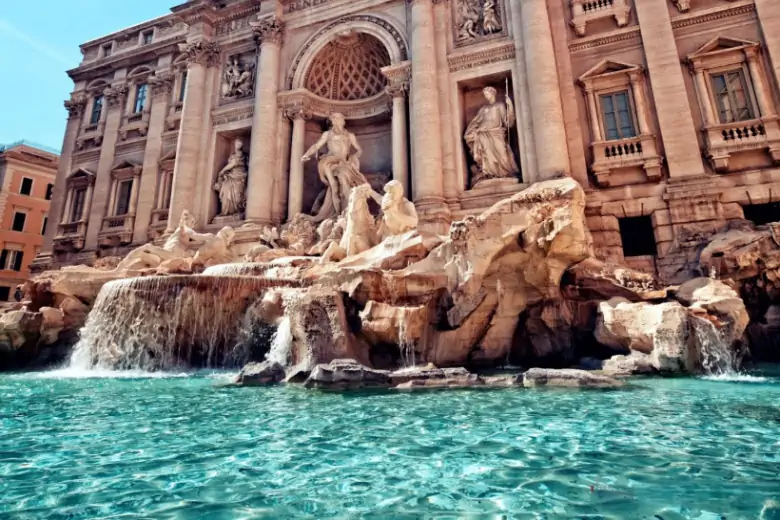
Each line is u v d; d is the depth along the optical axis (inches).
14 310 607.8
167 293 519.5
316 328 380.8
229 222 916.0
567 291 501.0
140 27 1226.6
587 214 687.7
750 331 491.8
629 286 490.6
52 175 1760.6
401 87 828.0
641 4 745.0
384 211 615.8
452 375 331.0
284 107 927.7
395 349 408.5
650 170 668.7
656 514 114.2
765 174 622.2
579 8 783.1
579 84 756.0
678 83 688.4
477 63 797.2
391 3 899.4
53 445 180.7
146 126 1127.0
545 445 175.8
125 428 208.2
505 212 453.4
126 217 1064.2
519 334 486.3
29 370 540.1
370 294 422.3
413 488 134.4
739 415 223.1
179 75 1117.1
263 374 360.8
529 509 118.6
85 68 1264.8
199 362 525.7
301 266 580.7
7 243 1609.3
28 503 123.2
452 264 451.5
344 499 126.4
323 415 231.9
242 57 1033.5
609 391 294.7
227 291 508.1
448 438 186.7
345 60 979.9
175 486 136.9
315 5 965.2
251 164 891.4
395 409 245.4
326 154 875.4
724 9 695.7
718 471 145.4
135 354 519.2
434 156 753.0
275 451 171.3
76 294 607.5
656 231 656.4
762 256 506.3
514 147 772.6
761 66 663.1
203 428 207.3
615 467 150.4
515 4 791.1
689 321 386.3
